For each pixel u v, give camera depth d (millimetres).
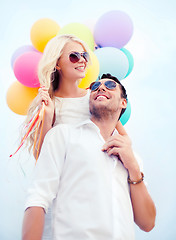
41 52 1926
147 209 1229
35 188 1096
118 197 1141
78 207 1083
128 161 1212
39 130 1372
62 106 1500
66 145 1222
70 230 1048
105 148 1222
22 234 1002
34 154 1418
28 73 1619
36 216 1019
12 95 1773
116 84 1404
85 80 1696
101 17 1920
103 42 1927
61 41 1496
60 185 1163
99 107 1313
